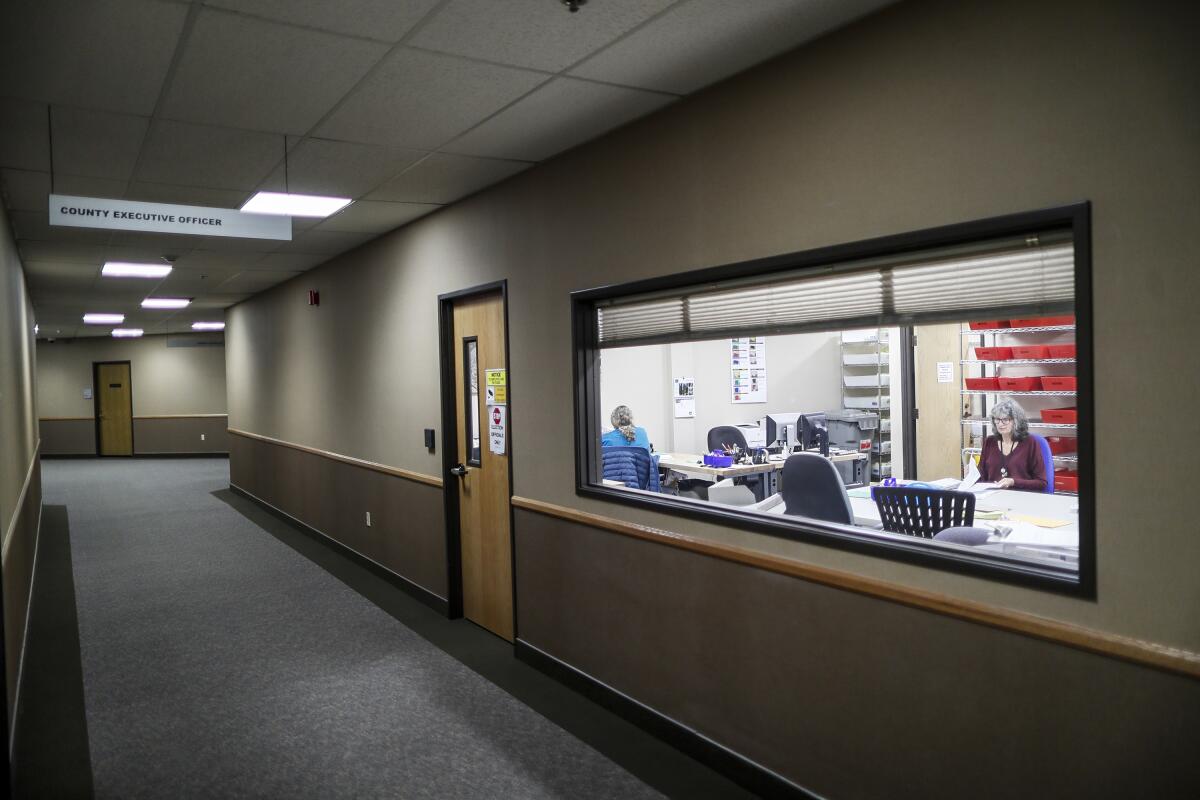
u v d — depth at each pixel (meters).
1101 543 1.30
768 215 1.87
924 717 1.59
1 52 1.69
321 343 5.05
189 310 7.48
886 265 1.67
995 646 1.46
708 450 5.37
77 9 1.50
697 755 2.18
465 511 3.49
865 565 1.70
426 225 3.58
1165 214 1.20
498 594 3.28
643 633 2.38
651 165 2.23
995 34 1.40
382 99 2.05
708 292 2.13
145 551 5.07
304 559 4.79
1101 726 1.32
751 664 2.00
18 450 3.77
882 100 1.60
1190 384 1.19
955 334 4.76
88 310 7.12
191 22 1.57
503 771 2.16
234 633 3.40
